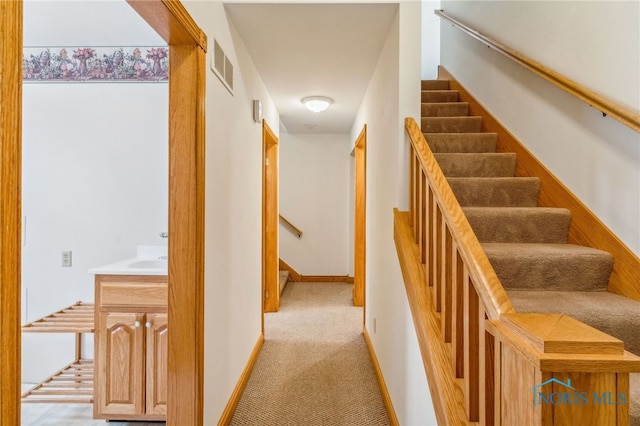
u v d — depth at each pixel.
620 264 1.48
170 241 1.38
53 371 2.29
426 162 1.45
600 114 1.60
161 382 1.78
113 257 2.31
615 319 1.25
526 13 2.18
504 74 2.49
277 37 2.10
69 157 2.31
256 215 2.62
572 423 0.57
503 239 1.80
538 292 1.51
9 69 0.56
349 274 5.15
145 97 2.33
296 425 1.83
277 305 3.82
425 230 1.51
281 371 2.42
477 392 0.96
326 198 5.17
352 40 2.16
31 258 2.28
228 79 1.82
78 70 2.31
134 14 1.98
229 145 1.86
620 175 1.50
